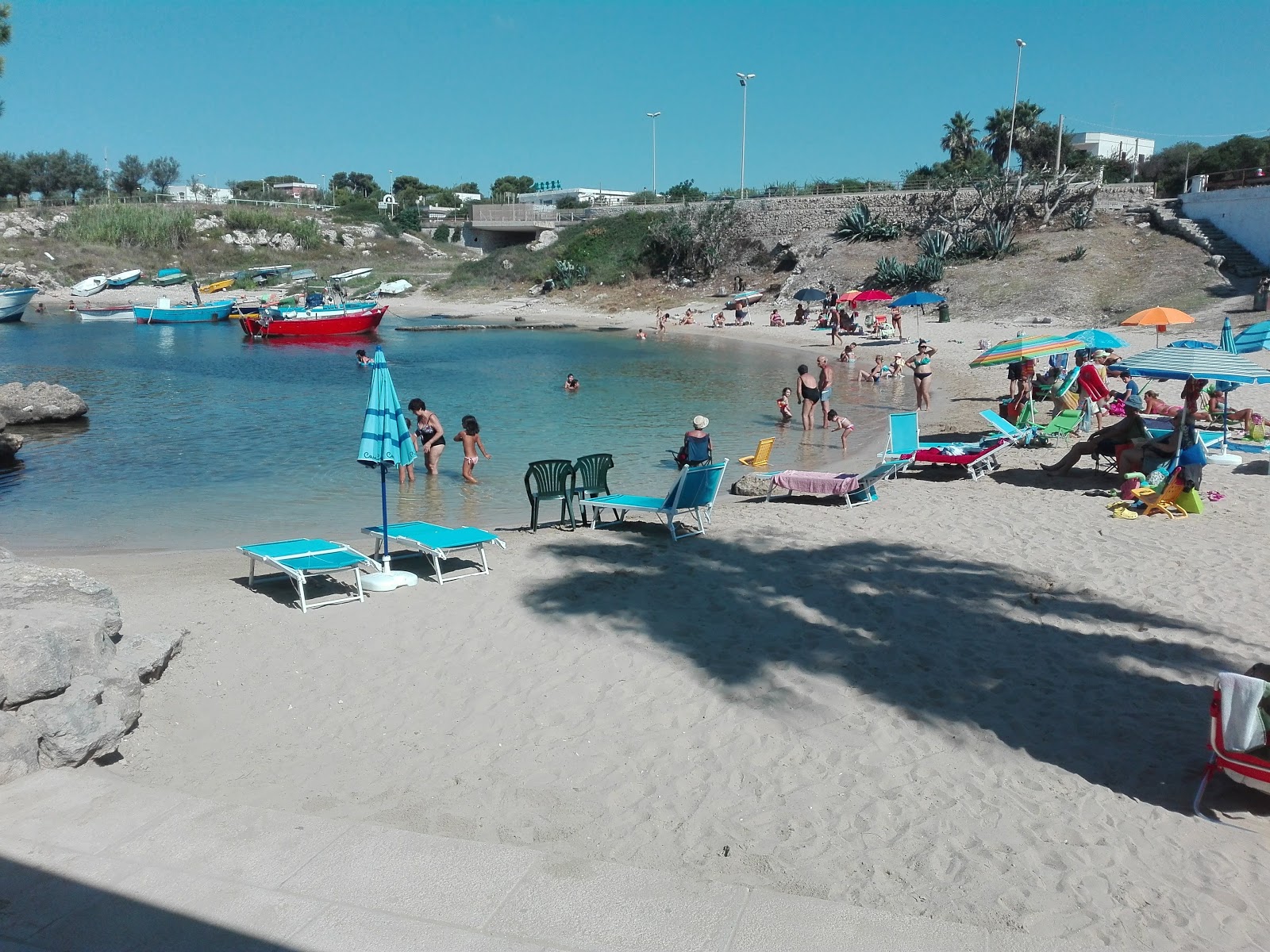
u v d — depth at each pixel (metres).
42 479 15.04
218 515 12.74
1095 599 8.37
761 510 12.12
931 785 5.36
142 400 24.23
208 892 3.81
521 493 13.99
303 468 15.90
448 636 7.56
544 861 4.08
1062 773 5.50
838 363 31.58
